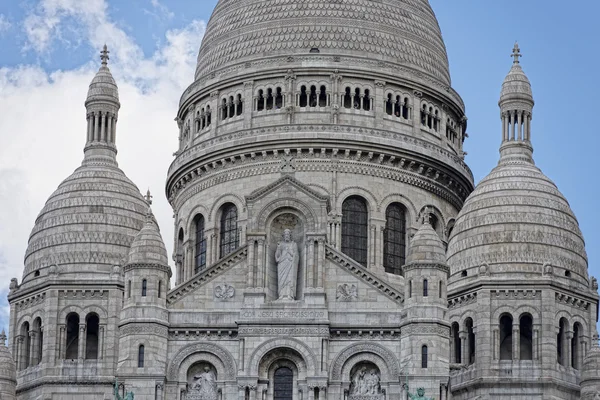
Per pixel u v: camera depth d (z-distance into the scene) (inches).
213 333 5541.3
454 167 6520.7
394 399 5442.9
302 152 6348.4
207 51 6722.4
